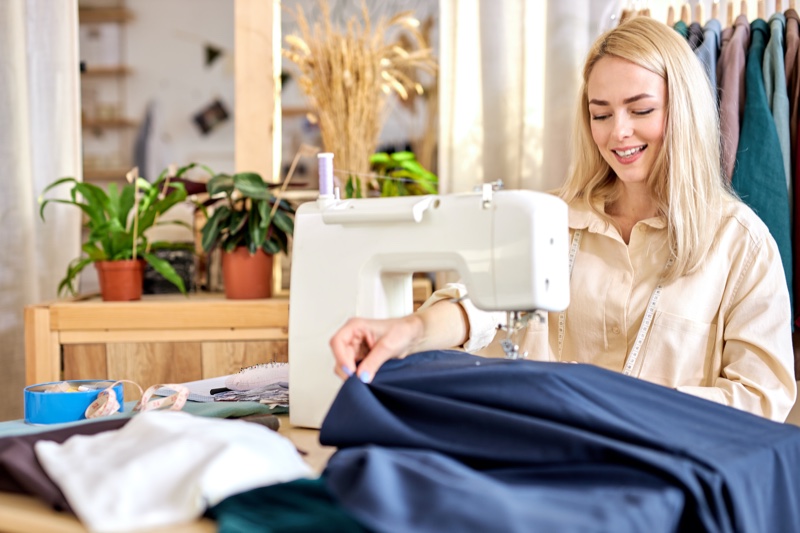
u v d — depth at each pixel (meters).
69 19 2.72
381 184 2.71
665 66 1.62
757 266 1.63
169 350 2.30
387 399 1.03
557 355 1.76
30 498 0.92
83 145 4.84
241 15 2.68
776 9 2.21
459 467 0.84
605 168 1.79
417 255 1.22
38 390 1.36
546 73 2.40
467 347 1.37
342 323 1.24
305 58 2.68
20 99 2.67
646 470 0.87
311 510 0.79
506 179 2.50
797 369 2.03
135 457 0.87
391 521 0.72
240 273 2.37
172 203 2.41
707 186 1.66
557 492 0.83
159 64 4.82
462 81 2.53
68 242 2.76
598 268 1.73
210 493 0.81
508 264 1.17
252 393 1.40
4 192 2.65
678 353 1.62
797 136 2.04
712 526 0.86
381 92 2.70
